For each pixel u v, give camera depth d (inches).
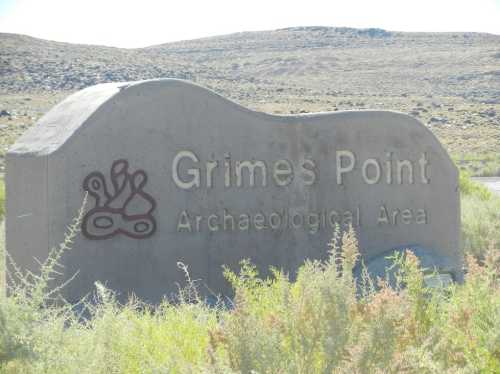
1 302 223.0
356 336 213.3
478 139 3137.3
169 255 447.2
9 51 4443.9
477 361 215.8
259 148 479.5
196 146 457.7
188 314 297.1
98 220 425.4
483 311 233.6
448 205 546.0
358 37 7091.5
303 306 216.1
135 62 4658.0
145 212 439.8
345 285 220.2
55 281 411.5
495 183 1599.4
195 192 456.8
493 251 259.1
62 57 4478.3
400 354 207.8
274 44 6825.8
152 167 442.6
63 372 221.5
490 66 5575.8
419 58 6008.9
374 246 518.0
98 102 433.4
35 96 3700.8
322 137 501.7
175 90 450.3
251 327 208.1
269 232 481.7
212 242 462.0
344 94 4564.5
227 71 5625.0
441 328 227.6
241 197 472.7
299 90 4608.8
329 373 205.2
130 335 254.1
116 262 430.0
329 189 503.2
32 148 430.9
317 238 498.3
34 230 421.4
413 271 250.2
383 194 522.0
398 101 4259.4
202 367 214.1
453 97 4677.7
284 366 205.0
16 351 216.7
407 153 531.2
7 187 440.8
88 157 423.8
